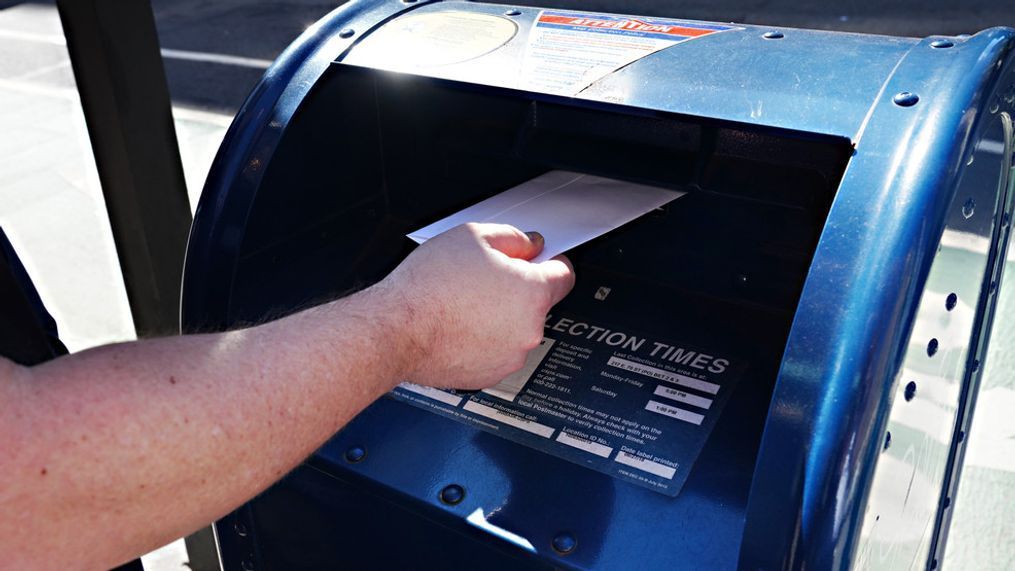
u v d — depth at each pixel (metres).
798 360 0.73
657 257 1.20
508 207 1.07
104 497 0.52
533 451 1.05
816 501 0.70
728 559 0.90
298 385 0.62
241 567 1.36
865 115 0.85
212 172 1.15
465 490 1.03
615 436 1.04
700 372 1.09
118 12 1.34
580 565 0.92
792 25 6.29
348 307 0.70
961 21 6.04
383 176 1.38
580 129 1.13
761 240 1.10
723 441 1.01
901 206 0.77
